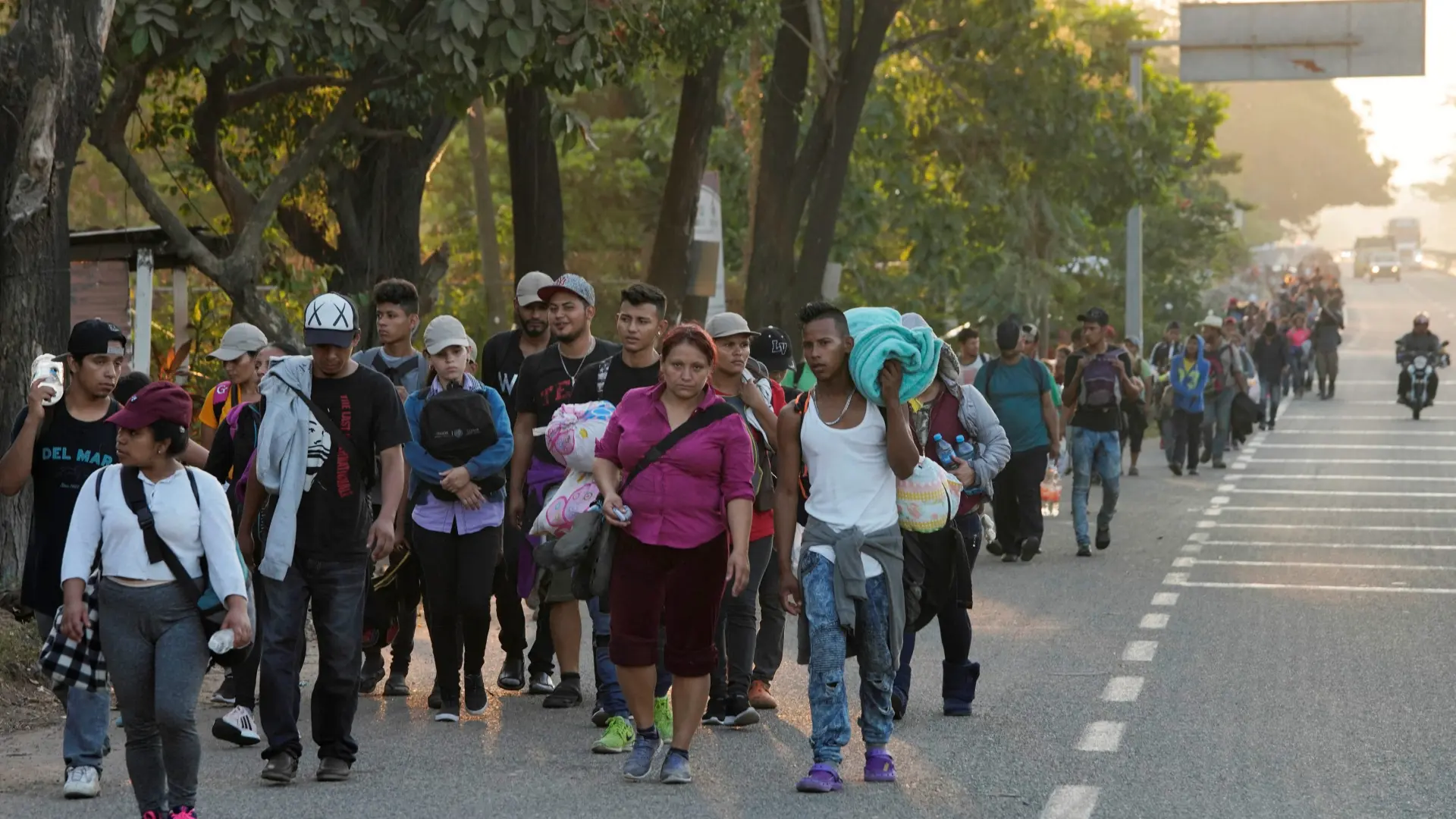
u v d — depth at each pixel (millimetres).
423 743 12453
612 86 51250
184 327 25016
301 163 21828
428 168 28516
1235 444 42094
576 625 13828
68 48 16031
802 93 32656
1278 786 10961
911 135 43031
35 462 11180
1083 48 47219
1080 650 16109
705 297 32594
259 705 12188
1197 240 74375
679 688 11242
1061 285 54531
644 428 11156
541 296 13484
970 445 13828
